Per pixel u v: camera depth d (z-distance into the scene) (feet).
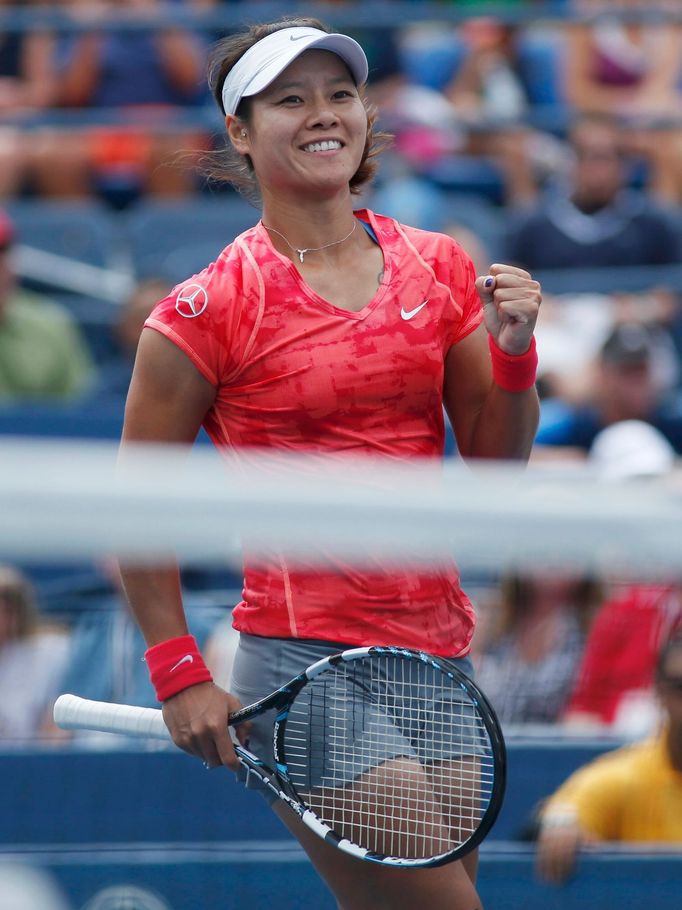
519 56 102.37
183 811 48.42
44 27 86.07
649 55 104.88
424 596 29.17
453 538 17.07
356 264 29.68
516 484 19.31
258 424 29.01
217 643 47.42
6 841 47.91
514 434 30.32
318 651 28.91
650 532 17.13
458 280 30.14
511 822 48.16
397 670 28.76
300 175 29.04
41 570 52.31
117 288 85.40
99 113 91.35
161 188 92.99
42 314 78.48
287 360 28.58
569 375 72.95
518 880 44.37
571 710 48.60
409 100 96.53
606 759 45.91
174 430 29.32
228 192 93.30
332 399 28.55
